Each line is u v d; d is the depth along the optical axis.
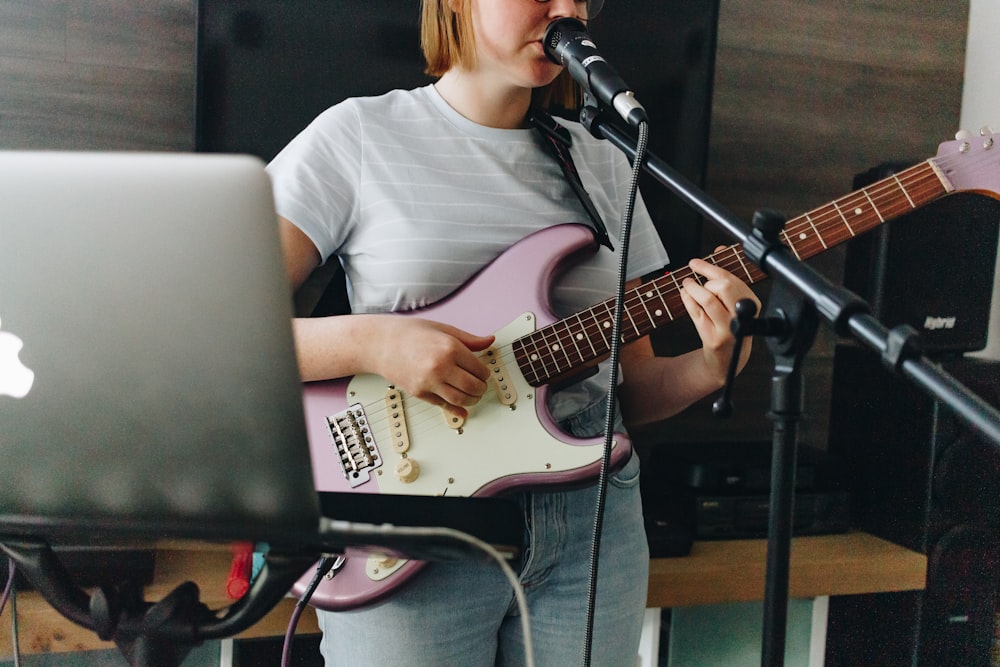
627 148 0.93
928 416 1.78
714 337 1.03
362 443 1.07
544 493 1.07
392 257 1.11
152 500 0.60
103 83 1.62
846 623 1.87
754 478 1.76
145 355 0.55
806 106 2.05
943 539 1.79
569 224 1.15
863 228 1.14
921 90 2.14
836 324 0.68
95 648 1.35
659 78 1.80
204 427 0.57
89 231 0.53
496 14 1.06
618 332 0.89
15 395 0.57
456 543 0.59
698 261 1.05
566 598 1.08
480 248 1.13
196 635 0.71
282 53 1.60
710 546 1.75
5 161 0.52
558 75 1.22
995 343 2.09
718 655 1.81
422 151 1.14
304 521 0.59
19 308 0.55
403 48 1.66
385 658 1.00
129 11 1.62
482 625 1.03
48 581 0.70
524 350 1.10
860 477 1.93
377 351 1.02
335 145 1.12
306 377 1.08
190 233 0.52
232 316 0.54
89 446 0.58
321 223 1.09
